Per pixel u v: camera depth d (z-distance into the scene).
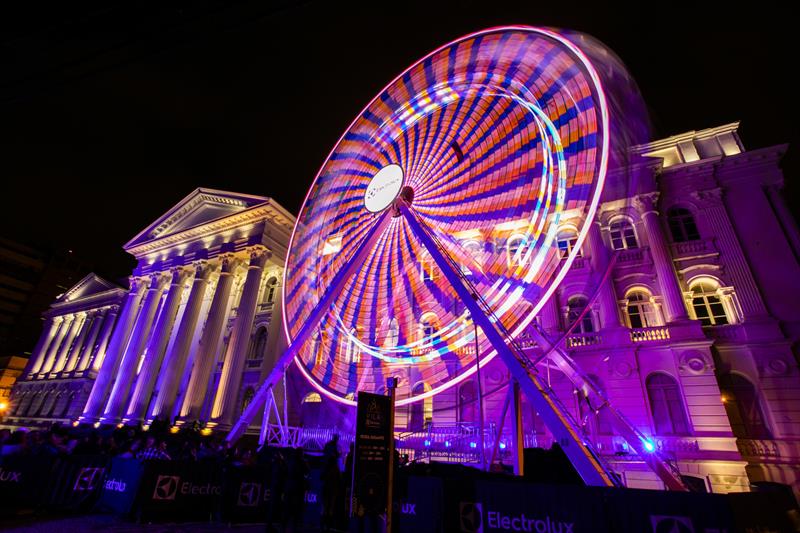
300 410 28.19
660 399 17.61
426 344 15.98
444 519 7.27
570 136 12.78
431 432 18.75
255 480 10.84
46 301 87.56
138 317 37.22
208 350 30.44
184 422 27.38
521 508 6.48
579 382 12.16
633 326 20.14
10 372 58.16
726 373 17.86
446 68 16.73
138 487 9.73
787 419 16.30
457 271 12.87
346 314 19.00
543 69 13.73
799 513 5.57
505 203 14.52
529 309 12.29
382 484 7.36
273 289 34.09
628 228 22.45
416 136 18.06
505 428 18.48
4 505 9.91
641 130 12.39
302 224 21.28
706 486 14.83
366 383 18.66
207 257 35.50
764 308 18.28
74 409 41.88
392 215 16.84
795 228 19.52
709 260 20.09
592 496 5.96
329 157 21.55
